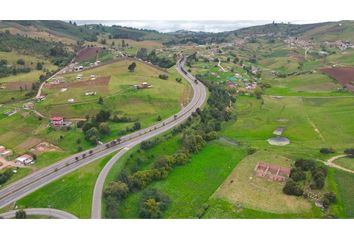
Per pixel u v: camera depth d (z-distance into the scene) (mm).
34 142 160750
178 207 114188
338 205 112438
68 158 144750
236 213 108500
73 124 176500
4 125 176500
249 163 142375
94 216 104625
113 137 165250
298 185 118375
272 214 107312
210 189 125000
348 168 135750
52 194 117688
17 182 126062
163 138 163625
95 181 124438
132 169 138250
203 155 153500
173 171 138500
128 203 115750
